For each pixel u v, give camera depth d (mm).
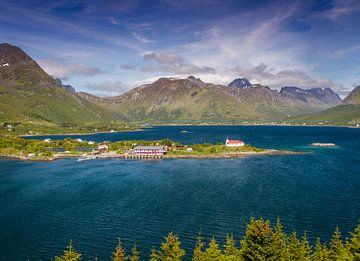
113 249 84938
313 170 188125
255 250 63719
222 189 142500
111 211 113625
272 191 137500
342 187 143375
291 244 66875
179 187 147750
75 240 90562
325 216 104938
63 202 125500
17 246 87625
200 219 104000
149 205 119875
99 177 175125
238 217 105125
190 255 80375
